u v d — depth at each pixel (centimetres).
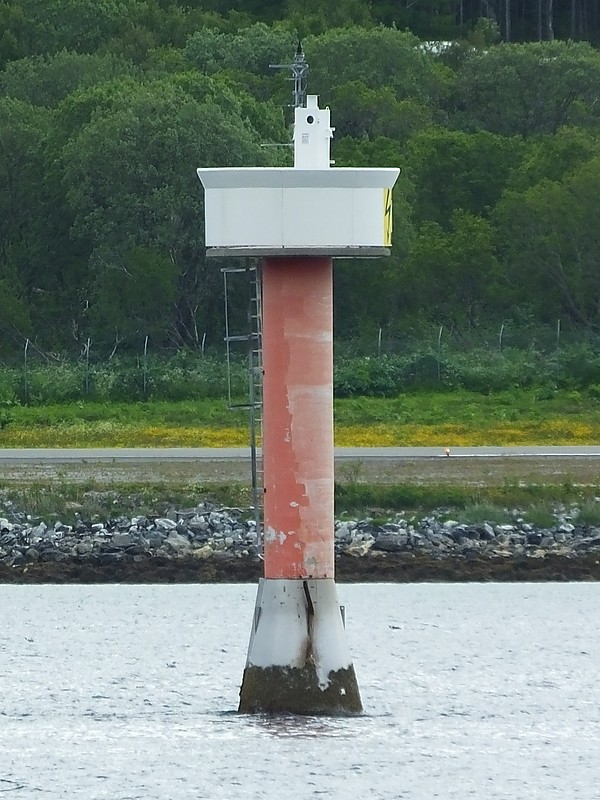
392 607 7150
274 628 4316
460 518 8638
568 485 9138
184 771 4456
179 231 15100
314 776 4403
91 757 4625
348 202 4106
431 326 15325
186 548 8262
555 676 5722
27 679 5641
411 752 4653
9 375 13425
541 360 13738
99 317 14988
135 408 12600
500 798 4284
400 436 11588
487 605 7188
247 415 11988
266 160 15238
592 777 4478
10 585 7888
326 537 4228
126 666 5838
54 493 8981
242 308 15162
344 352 14638
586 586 7800
